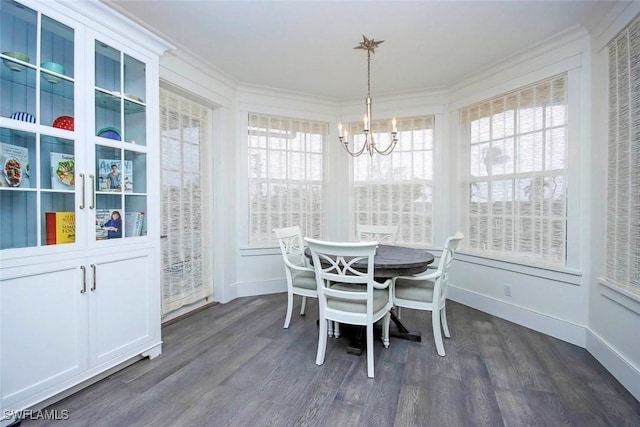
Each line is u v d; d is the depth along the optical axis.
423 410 1.67
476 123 3.32
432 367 2.11
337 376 2.00
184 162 3.08
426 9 2.17
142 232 2.19
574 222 2.46
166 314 2.89
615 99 2.05
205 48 2.75
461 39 2.56
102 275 1.90
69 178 1.77
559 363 2.16
